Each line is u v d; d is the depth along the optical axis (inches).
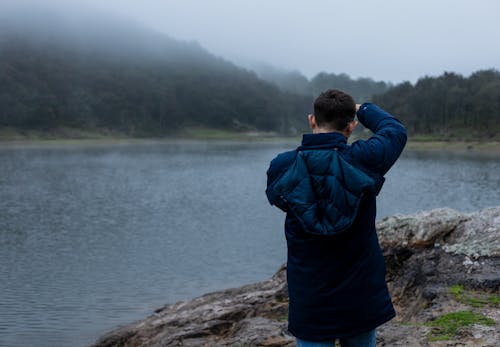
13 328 489.4
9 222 1190.9
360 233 104.7
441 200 1647.4
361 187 101.6
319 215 102.8
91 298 591.8
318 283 105.0
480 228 286.7
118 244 932.6
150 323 346.6
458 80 5792.3
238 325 264.1
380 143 107.0
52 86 6673.2
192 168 2994.6
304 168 104.7
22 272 721.6
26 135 5600.4
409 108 5600.4
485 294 234.4
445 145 4670.3
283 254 843.4
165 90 7583.7
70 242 952.9
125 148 5108.3
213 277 695.7
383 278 108.8
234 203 1549.0
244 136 7170.3
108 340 348.2
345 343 112.3
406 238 300.2
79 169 2861.7
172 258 813.9
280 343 224.4
